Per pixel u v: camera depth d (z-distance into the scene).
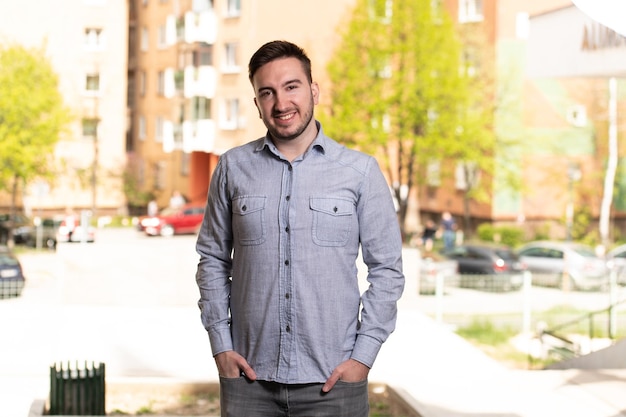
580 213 39.72
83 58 49.53
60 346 10.34
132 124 54.34
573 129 40.16
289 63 3.16
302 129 3.18
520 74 40.62
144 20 53.84
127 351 10.14
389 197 3.27
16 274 21.83
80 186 48.41
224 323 3.30
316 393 3.17
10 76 41.62
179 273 14.68
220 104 46.22
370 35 38.75
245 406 3.23
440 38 38.91
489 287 23.02
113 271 14.48
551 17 9.68
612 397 7.43
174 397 7.80
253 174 3.23
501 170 40.16
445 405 7.21
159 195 52.91
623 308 21.00
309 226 3.15
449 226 37.00
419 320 12.27
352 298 3.22
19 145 40.88
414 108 38.81
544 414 6.92
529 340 16.20
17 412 6.67
